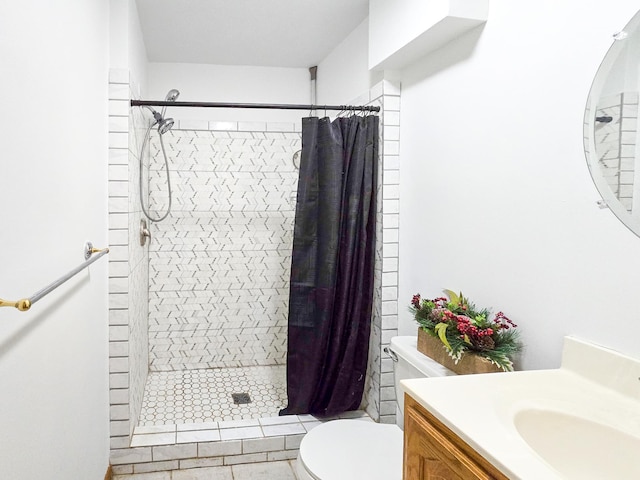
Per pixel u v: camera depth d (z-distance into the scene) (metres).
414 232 2.36
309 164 2.55
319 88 3.74
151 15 2.75
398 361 1.92
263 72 3.80
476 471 0.94
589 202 1.30
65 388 1.46
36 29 1.20
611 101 1.21
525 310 1.56
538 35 1.50
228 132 3.51
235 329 3.64
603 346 1.26
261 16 2.78
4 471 1.00
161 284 3.51
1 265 0.98
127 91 2.20
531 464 0.84
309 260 2.58
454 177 1.99
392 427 1.90
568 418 1.08
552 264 1.44
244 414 2.77
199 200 3.50
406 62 2.35
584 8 1.32
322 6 2.64
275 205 3.62
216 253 3.56
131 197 2.32
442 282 2.09
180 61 3.64
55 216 1.36
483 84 1.79
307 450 1.70
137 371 2.64
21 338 1.09
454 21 1.78
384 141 2.51
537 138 1.50
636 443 0.99
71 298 1.53
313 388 2.60
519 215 1.59
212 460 2.37
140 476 2.27
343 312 2.58
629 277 1.18
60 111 1.41
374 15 2.42
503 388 1.20
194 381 3.34
